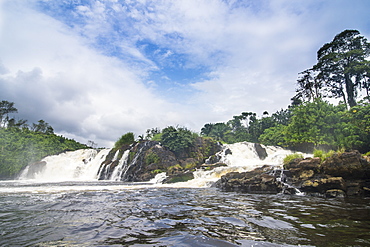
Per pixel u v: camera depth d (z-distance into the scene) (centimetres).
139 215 721
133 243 449
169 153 3177
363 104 2942
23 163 3516
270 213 752
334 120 3075
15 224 602
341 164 1272
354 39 4209
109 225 594
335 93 4772
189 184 1944
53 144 4641
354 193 1214
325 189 1252
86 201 995
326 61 4462
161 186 1852
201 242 451
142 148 3145
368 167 1196
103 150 3747
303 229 551
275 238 479
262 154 3616
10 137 4212
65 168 3497
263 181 1444
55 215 715
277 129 4906
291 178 1437
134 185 1908
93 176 3238
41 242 458
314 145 3120
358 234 507
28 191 1339
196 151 3466
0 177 3288
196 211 789
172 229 554
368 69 3931
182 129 3566
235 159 3281
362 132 2681
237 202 1002
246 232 525
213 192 1416
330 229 550
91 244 445
